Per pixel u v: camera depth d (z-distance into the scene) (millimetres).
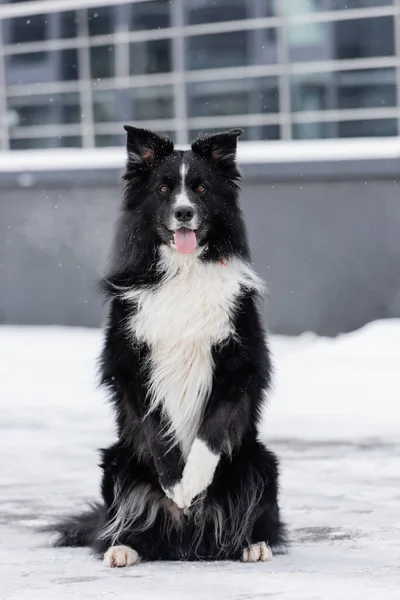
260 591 5734
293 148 21172
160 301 7230
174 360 7168
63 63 23531
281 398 14273
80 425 12695
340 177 20844
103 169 22203
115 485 7121
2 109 23766
